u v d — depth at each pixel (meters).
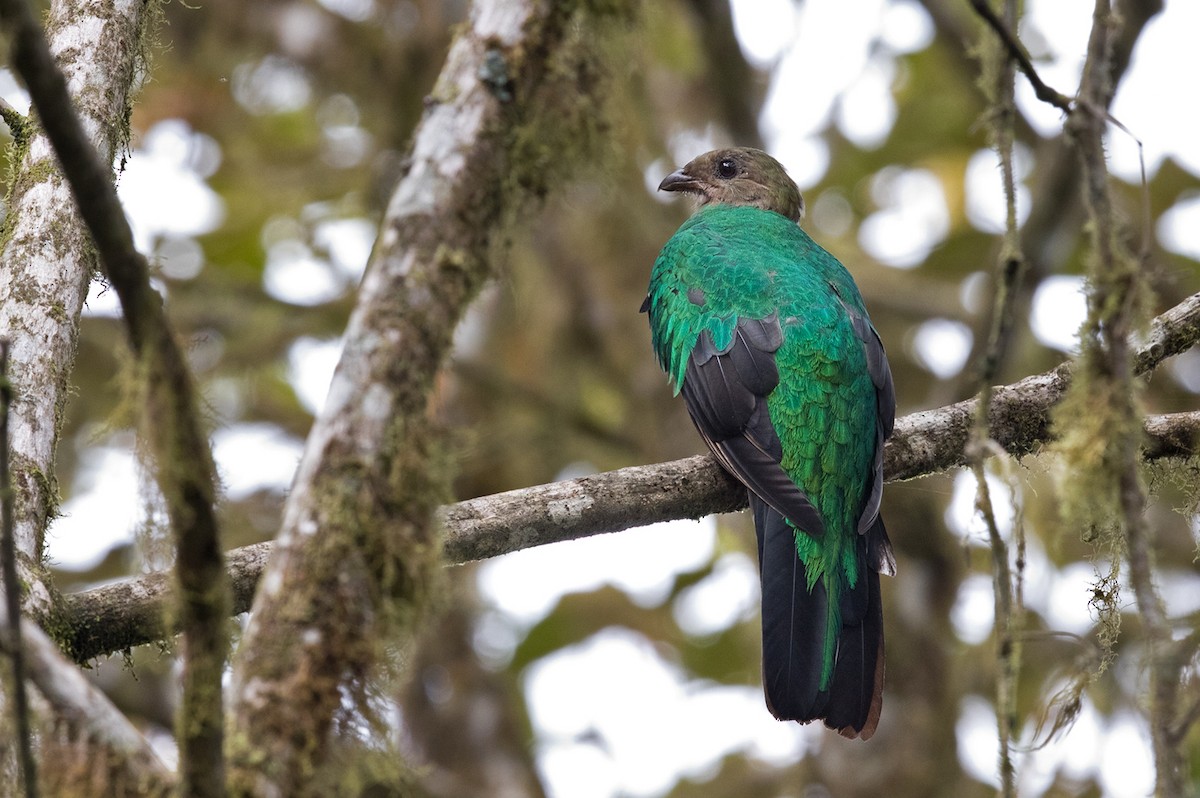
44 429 7.52
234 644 7.23
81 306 7.94
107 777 5.14
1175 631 6.50
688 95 19.67
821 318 11.05
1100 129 6.77
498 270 6.03
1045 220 16.27
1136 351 9.81
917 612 16.75
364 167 19.58
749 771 17.78
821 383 10.83
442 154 5.89
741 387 10.84
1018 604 6.67
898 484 16.80
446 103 5.98
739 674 18.67
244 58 18.95
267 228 19.75
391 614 5.58
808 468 10.70
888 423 10.98
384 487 5.58
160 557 5.51
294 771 5.25
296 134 19.70
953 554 16.95
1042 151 17.52
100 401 17.20
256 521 17.20
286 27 18.52
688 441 19.03
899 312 19.61
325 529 5.50
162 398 4.88
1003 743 6.30
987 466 10.16
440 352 5.75
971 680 16.73
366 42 18.48
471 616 17.88
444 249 5.77
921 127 20.20
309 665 5.37
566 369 20.20
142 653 10.71
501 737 17.14
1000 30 6.68
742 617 18.80
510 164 6.04
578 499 9.42
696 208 15.79
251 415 18.47
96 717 5.20
